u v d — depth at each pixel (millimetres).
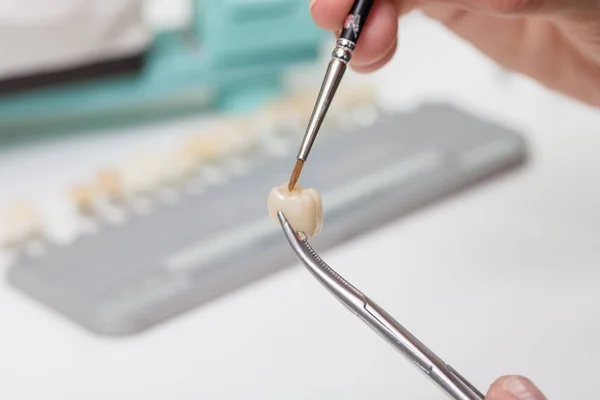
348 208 401
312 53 520
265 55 507
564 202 420
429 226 406
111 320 351
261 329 355
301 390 332
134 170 424
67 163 456
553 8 314
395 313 361
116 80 479
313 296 369
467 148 437
